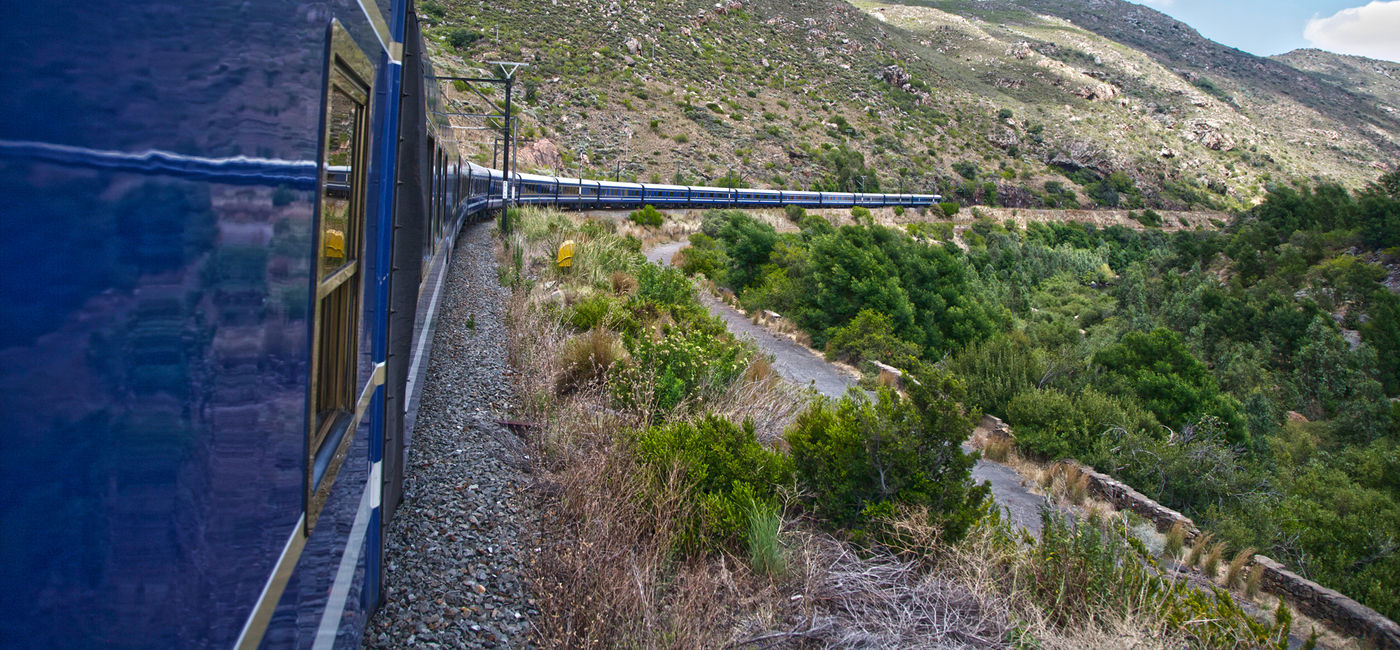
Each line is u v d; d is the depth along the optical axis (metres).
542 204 29.66
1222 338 31.16
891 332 14.93
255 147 1.20
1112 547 4.64
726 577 3.77
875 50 128.12
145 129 1.07
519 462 4.84
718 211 35.81
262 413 1.25
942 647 3.57
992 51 164.62
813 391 8.36
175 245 1.11
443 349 7.12
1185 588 4.71
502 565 3.55
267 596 1.30
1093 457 10.18
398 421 3.02
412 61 2.84
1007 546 4.86
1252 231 47.09
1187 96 166.75
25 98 0.99
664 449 4.88
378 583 2.67
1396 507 11.01
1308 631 6.90
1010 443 10.54
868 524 4.71
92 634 1.09
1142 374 13.81
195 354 1.14
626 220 32.84
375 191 2.15
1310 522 9.64
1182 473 9.96
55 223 1.01
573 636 3.05
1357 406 22.06
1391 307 30.62
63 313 1.03
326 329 1.70
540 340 7.52
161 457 1.12
